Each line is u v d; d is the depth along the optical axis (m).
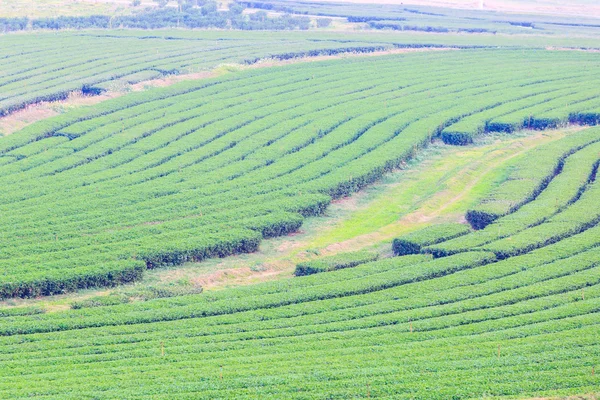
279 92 131.88
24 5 193.25
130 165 101.38
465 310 67.06
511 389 52.00
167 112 119.88
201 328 64.44
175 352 60.19
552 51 161.38
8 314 67.31
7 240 80.75
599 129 115.88
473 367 55.59
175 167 101.44
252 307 69.12
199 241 81.69
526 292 69.19
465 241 81.25
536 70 145.62
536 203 90.75
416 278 74.12
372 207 96.88
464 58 155.12
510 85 136.62
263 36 172.25
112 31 173.25
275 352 59.94
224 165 103.38
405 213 94.69
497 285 71.38
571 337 59.81
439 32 189.75
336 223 92.31
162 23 182.50
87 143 107.44
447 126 119.50
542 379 53.22
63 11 192.62
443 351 58.59
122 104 121.69
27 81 130.00
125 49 153.62
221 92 130.25
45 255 77.50
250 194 94.50
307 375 54.44
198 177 98.62
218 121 117.88
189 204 90.88
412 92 133.62
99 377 55.16
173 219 87.88
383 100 128.88
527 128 120.94
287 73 141.75
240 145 109.12
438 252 80.06
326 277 75.25
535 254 77.62
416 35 180.62
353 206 97.06
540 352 57.62
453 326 63.81
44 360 58.34
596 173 100.31
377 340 61.34
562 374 53.91
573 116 121.88
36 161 101.12
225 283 77.69
